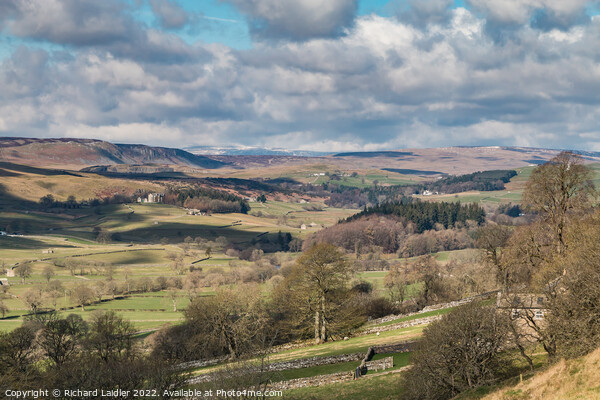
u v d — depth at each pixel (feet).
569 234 230.27
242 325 326.44
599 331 143.23
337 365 233.14
